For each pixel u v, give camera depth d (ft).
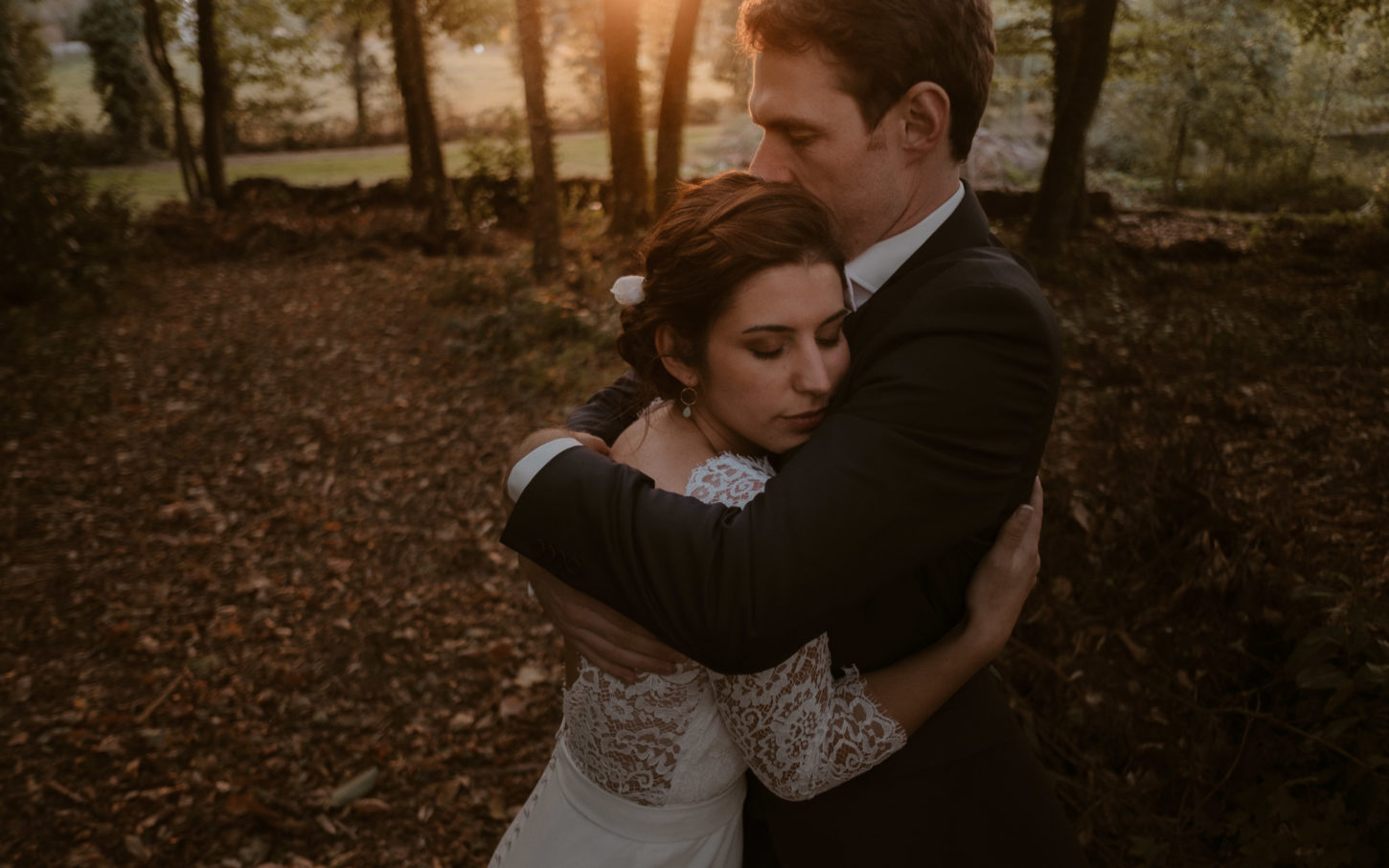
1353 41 70.79
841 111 3.54
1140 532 10.65
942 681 3.55
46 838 10.64
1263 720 8.48
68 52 149.79
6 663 14.02
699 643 3.10
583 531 3.31
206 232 47.85
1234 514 11.41
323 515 18.76
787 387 3.44
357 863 10.28
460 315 32.53
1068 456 16.52
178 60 150.30
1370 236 41.11
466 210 52.90
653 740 3.73
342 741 12.25
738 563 3.03
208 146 61.57
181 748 12.07
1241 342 24.59
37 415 23.86
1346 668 8.02
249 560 17.07
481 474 20.39
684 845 3.91
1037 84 55.83
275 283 40.09
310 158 103.04
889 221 3.77
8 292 33.47
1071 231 49.65
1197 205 71.61
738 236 3.32
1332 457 17.22
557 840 4.09
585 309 30.37
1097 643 9.70
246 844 10.50
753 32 3.64
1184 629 9.41
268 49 81.66
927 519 3.19
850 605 3.13
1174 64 69.21
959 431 3.22
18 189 35.86
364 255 45.29
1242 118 73.10
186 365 28.43
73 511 18.98
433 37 75.82
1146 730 8.66
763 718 3.39
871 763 3.55
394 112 118.01
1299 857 7.06
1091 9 40.27
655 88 98.07
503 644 14.17
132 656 14.20
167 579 16.46
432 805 11.12
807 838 3.88
